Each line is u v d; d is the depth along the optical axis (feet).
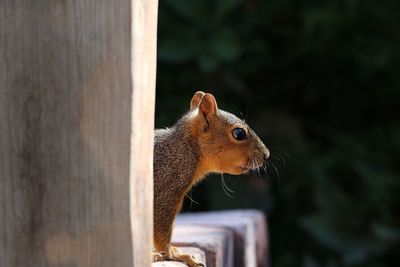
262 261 37.91
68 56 13.24
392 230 55.57
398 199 59.88
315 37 61.36
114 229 13.39
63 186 13.37
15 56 13.28
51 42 13.24
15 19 13.24
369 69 61.21
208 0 55.93
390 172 60.34
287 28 61.98
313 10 60.13
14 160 13.38
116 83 13.28
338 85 64.03
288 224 58.75
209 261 23.80
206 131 24.64
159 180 23.66
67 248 13.41
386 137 62.39
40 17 13.21
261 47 60.39
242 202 54.34
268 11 60.59
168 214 23.27
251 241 32.22
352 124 64.64
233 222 32.19
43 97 13.30
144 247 13.85
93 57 13.25
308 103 64.49
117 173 13.37
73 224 13.39
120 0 13.19
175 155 24.08
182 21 56.18
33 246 13.41
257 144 25.62
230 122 25.03
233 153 25.05
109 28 13.21
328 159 59.62
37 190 13.38
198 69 59.16
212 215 36.78
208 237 25.84
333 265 54.34
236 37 59.36
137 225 13.60
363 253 55.06
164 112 57.00
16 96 13.32
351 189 60.23
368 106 64.39
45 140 13.33
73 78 13.28
